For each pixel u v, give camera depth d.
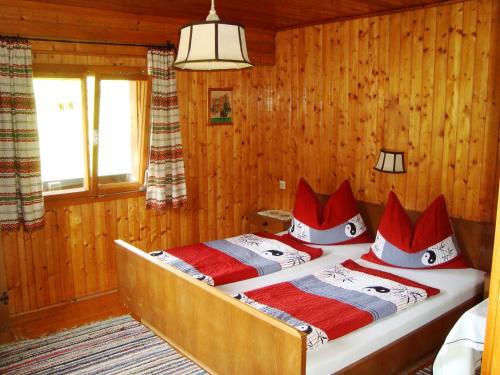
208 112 5.12
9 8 3.70
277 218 5.23
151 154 4.62
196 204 5.20
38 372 3.21
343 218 4.45
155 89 4.48
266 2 3.93
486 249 3.82
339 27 4.73
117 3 3.91
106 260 4.62
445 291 3.35
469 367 2.57
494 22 3.68
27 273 4.14
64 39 3.98
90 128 4.30
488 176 3.83
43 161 4.18
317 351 2.51
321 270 3.58
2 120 3.71
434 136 4.14
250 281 3.48
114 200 4.60
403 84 4.30
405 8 4.18
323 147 5.05
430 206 3.92
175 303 3.20
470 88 3.87
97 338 3.66
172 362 3.31
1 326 3.80
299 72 5.18
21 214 3.95
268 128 5.61
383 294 3.11
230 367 2.77
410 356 2.93
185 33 2.25
